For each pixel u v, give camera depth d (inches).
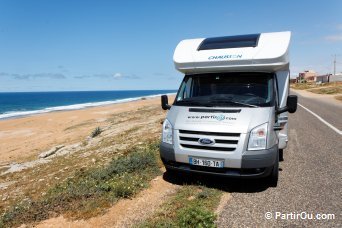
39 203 231.6
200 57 265.9
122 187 238.2
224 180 264.8
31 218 208.5
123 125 789.9
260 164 219.1
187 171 239.9
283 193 236.7
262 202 219.6
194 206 202.1
